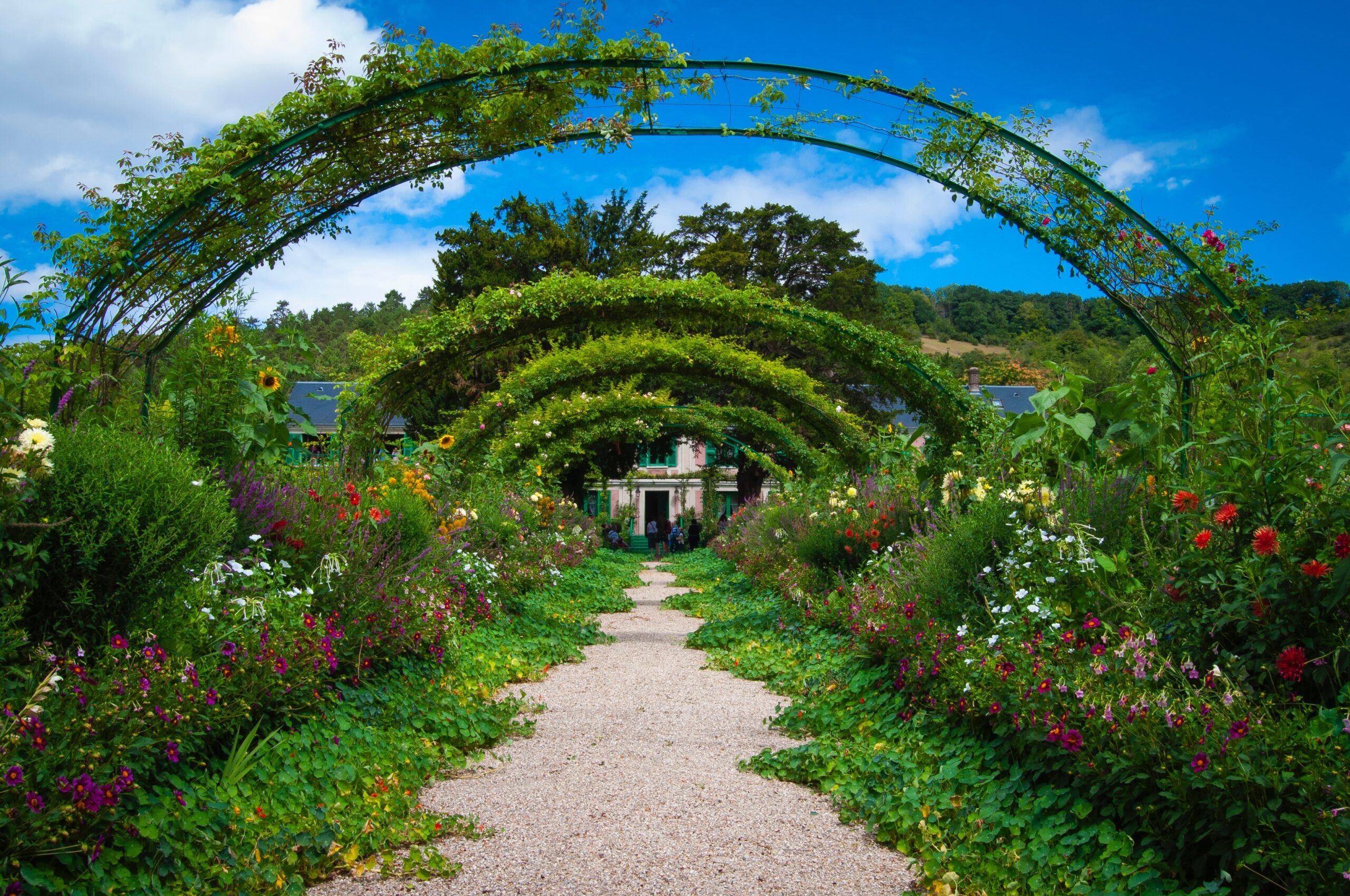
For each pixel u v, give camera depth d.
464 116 5.10
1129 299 5.56
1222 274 5.14
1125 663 2.87
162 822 2.28
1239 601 2.68
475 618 6.61
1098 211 5.41
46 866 1.99
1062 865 2.48
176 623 2.87
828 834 2.98
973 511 5.16
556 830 2.96
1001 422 6.63
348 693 3.80
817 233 27.73
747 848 2.83
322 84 4.77
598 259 25.14
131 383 5.03
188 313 5.03
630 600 11.16
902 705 4.24
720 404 22.19
